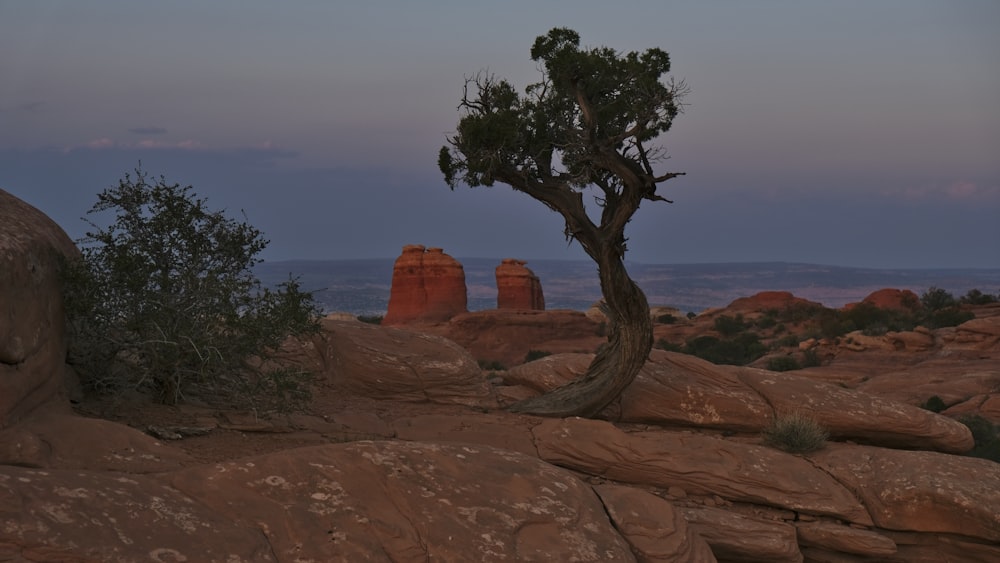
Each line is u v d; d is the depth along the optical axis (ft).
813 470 38.37
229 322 33.32
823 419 44.57
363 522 22.29
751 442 43.91
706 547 29.12
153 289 33.50
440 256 354.13
